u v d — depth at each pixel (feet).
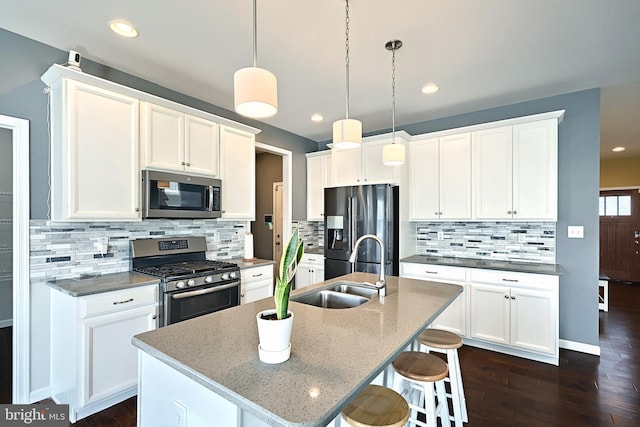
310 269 14.42
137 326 7.22
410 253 12.70
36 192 7.22
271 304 5.54
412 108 11.55
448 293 6.31
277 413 2.47
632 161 20.38
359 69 8.53
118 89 7.62
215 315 4.92
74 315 6.41
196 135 9.42
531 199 9.98
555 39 7.07
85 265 7.93
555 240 10.45
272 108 4.61
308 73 8.75
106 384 6.73
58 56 7.57
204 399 3.32
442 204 11.64
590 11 6.08
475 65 8.30
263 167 20.63
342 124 5.71
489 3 5.89
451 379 6.03
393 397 4.09
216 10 6.12
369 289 6.86
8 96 6.90
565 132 10.27
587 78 9.09
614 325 12.57
